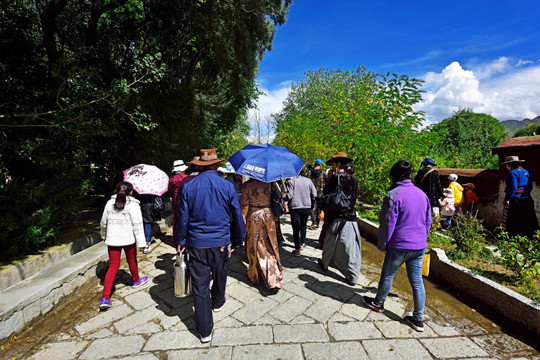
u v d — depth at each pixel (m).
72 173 4.71
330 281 3.72
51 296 3.03
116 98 5.69
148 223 4.90
